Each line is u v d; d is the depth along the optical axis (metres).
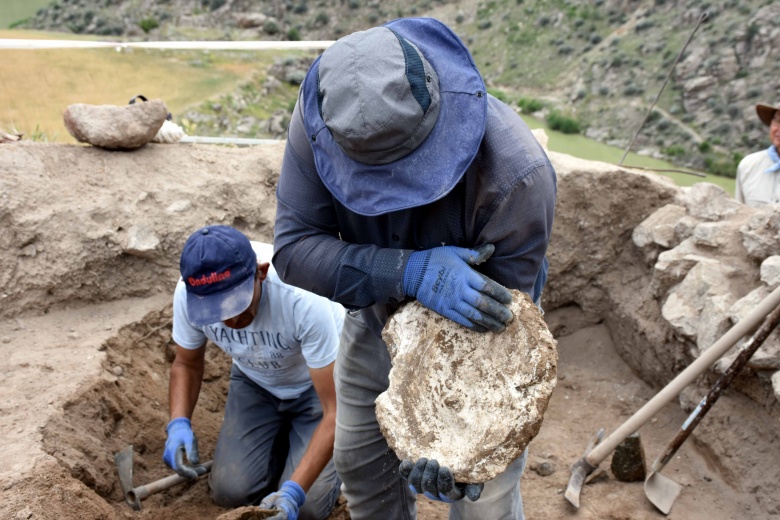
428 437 1.72
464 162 1.47
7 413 2.52
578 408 3.73
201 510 2.76
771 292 2.79
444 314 1.64
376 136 1.42
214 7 23.62
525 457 2.04
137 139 3.64
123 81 12.11
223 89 14.26
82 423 2.63
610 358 4.01
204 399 3.38
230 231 2.38
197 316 2.33
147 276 3.49
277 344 2.62
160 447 2.98
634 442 3.01
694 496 3.02
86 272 3.32
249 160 3.89
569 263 3.97
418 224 1.70
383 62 1.44
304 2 23.28
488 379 1.69
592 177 3.81
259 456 2.89
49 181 3.37
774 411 2.89
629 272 3.91
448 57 1.58
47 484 2.18
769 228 3.10
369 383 2.14
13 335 3.11
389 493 2.28
